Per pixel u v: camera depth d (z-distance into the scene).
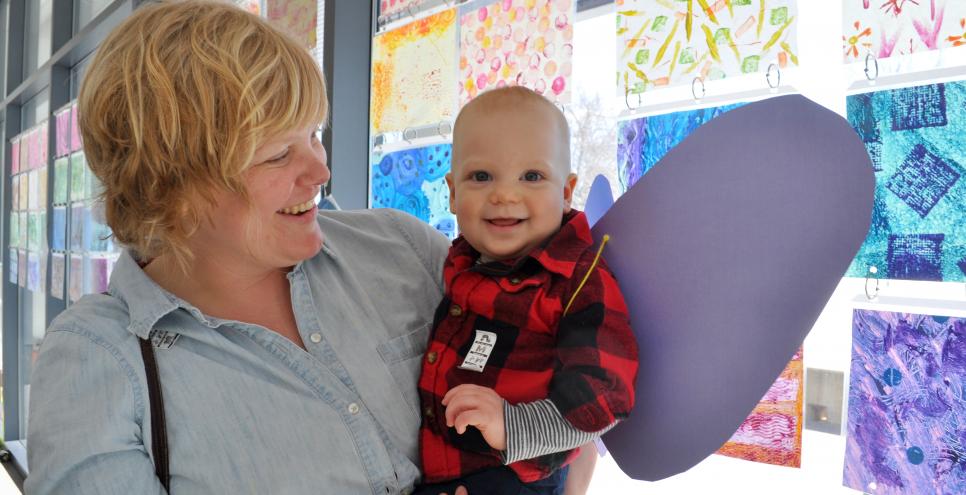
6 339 4.57
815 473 1.18
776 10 1.16
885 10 1.05
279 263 0.91
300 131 0.87
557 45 1.47
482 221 1.04
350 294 1.03
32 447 0.82
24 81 4.37
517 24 1.56
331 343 0.96
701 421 0.85
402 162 1.84
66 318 0.89
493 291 1.02
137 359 0.85
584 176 1.48
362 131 1.97
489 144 1.03
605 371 0.87
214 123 0.80
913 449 1.04
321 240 0.94
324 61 1.96
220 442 0.85
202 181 0.82
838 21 1.13
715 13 1.23
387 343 1.01
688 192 0.90
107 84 0.83
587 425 0.85
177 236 0.85
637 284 0.94
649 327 0.92
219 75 0.80
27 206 4.42
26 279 4.37
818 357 1.18
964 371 0.99
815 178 0.78
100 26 3.07
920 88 1.02
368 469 0.91
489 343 0.99
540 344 0.97
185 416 0.85
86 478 0.78
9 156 4.92
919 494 1.03
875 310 1.08
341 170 1.93
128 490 0.79
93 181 0.91
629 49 1.34
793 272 0.79
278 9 2.34
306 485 0.86
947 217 0.99
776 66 1.16
